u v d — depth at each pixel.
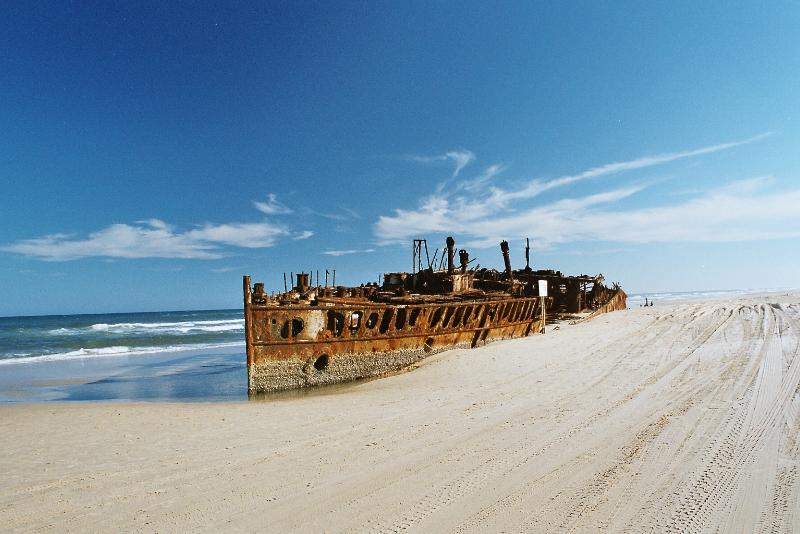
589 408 7.94
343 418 8.24
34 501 5.03
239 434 7.48
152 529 4.30
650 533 3.90
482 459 5.77
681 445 5.88
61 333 47.31
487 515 4.31
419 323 17.20
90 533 4.27
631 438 6.27
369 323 16.75
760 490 4.54
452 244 25.44
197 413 9.45
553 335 19.19
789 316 20.16
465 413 8.11
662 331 17.89
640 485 4.81
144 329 53.69
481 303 19.91
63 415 9.65
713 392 8.38
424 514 4.38
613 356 13.17
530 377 11.14
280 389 13.17
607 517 4.18
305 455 6.25
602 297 39.91
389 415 8.28
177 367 21.31
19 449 7.09
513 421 7.41
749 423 6.54
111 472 5.88
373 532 4.08
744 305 28.66
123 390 15.13
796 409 7.00
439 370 13.47
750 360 10.98
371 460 5.93
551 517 4.23
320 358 14.40
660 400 8.13
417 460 5.84
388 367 15.91
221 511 4.62
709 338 15.23
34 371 20.80
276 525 4.29
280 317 13.31
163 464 6.11
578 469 5.32
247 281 12.81
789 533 3.79
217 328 54.50
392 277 24.86
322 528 4.20
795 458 5.25
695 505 4.32
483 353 15.61
